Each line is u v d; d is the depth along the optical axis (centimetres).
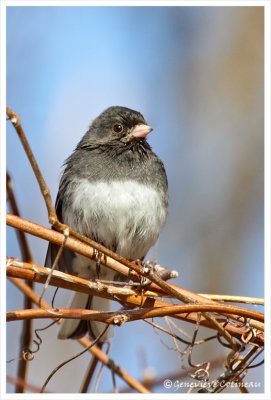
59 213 871
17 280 693
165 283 556
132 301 580
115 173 816
